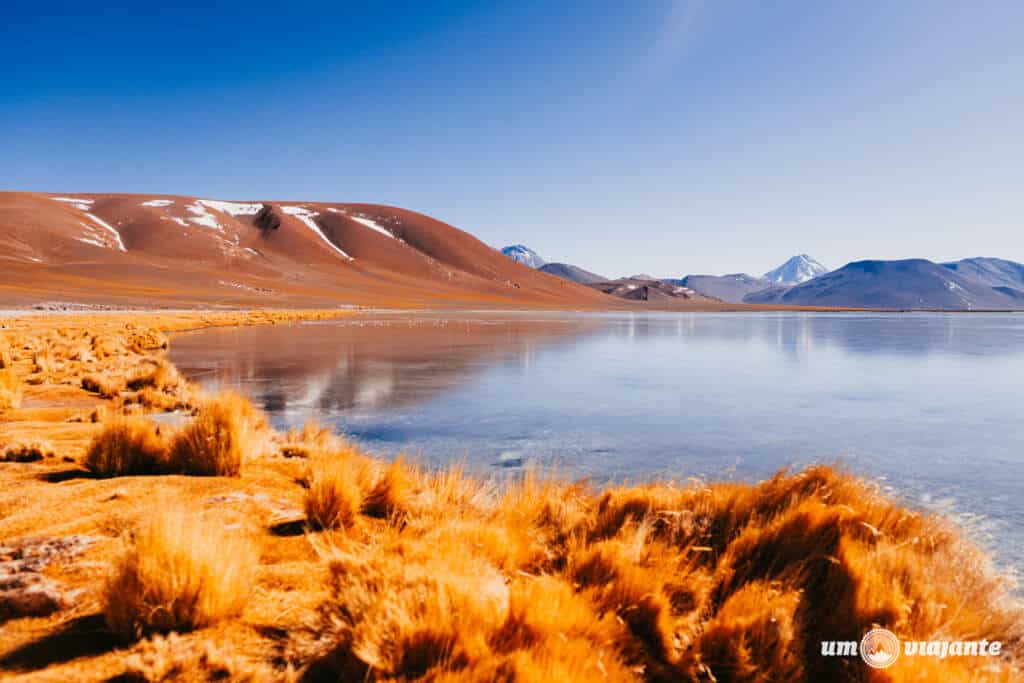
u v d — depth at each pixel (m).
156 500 4.79
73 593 3.08
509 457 9.13
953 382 19.06
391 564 3.18
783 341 39.66
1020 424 12.16
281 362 22.28
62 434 7.95
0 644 2.61
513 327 55.00
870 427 11.77
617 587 3.19
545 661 2.51
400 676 2.43
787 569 3.47
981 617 3.43
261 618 2.93
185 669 2.43
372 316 78.81
